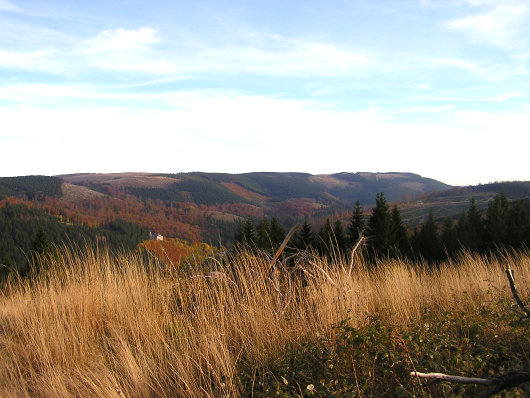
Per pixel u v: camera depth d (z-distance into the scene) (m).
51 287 5.23
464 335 4.03
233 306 4.52
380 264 6.61
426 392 2.95
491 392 1.95
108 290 5.25
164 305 4.88
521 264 6.97
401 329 3.91
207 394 3.07
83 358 4.04
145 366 3.55
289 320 4.29
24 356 4.20
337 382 3.05
